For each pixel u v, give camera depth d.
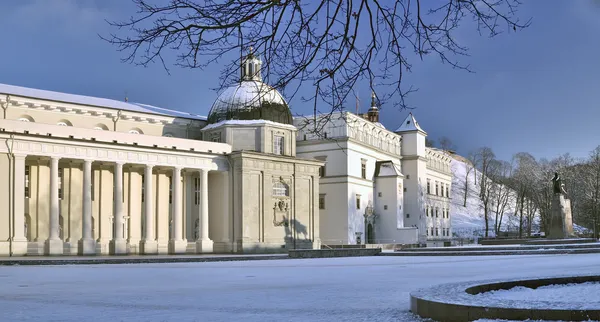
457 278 26.38
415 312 14.42
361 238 94.81
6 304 18.73
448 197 131.75
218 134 81.56
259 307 17.06
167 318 15.13
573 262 37.84
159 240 74.81
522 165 171.00
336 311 15.83
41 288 24.80
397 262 43.72
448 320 12.96
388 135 106.62
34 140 62.69
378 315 14.89
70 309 17.31
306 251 56.56
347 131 91.69
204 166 75.75
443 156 130.12
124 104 83.25
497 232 146.25
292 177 81.81
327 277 29.05
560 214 70.81
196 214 79.56
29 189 66.25
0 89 70.94
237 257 53.28
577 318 11.59
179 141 74.81
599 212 126.38
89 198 66.12
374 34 12.46
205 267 40.81
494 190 161.88
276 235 79.31
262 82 13.37
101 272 36.12
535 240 75.19
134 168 74.31
